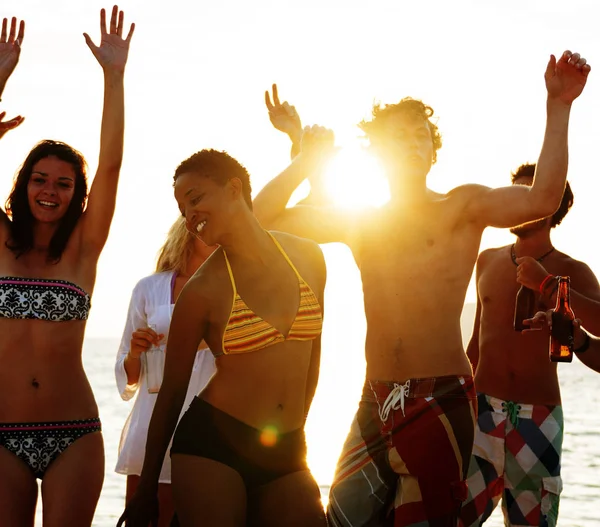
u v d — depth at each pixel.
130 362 4.66
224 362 3.31
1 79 4.09
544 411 5.01
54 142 3.94
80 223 4.00
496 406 5.06
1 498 3.64
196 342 3.34
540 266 4.60
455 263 4.03
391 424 4.00
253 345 3.27
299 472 3.36
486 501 5.03
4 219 3.94
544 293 4.56
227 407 3.27
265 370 3.29
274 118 4.88
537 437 4.99
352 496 4.14
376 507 4.12
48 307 3.80
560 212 5.16
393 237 4.12
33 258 3.91
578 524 10.05
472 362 5.42
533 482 5.00
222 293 3.29
